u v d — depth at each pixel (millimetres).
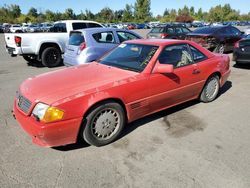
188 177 2887
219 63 5156
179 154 3340
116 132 3654
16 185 2762
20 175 2920
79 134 3389
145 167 3070
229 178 2867
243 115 4613
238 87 6426
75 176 2908
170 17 92812
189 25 60094
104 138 3553
